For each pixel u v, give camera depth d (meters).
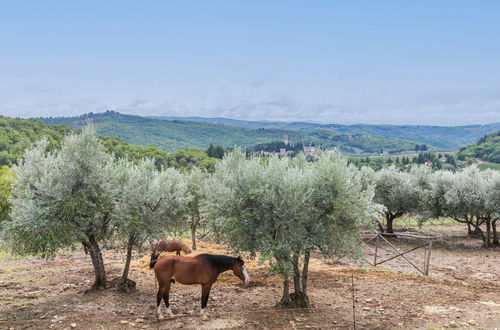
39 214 12.21
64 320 11.28
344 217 12.66
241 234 12.51
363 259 13.41
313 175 12.74
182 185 16.16
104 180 13.59
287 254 11.96
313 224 12.43
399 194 35.69
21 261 22.33
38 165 13.52
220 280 17.53
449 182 32.66
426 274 20.62
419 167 38.09
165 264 11.85
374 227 14.16
